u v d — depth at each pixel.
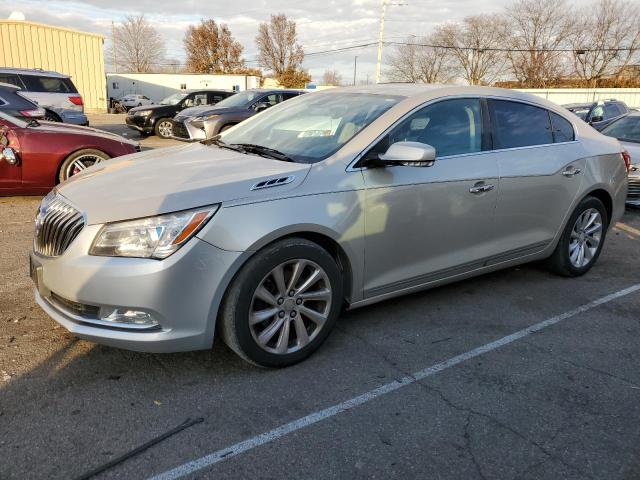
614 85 53.84
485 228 4.06
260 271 2.97
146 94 49.53
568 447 2.61
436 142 3.80
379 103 3.86
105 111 32.38
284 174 3.15
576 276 4.99
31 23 28.95
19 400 2.84
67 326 2.93
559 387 3.13
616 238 6.46
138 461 2.43
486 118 4.12
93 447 2.51
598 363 3.42
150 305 2.77
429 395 3.01
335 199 3.23
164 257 2.76
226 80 48.78
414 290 3.85
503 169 4.07
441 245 3.83
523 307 4.27
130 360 3.26
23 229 5.89
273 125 4.18
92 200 2.98
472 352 3.52
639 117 9.02
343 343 3.58
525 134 4.37
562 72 55.66
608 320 4.07
